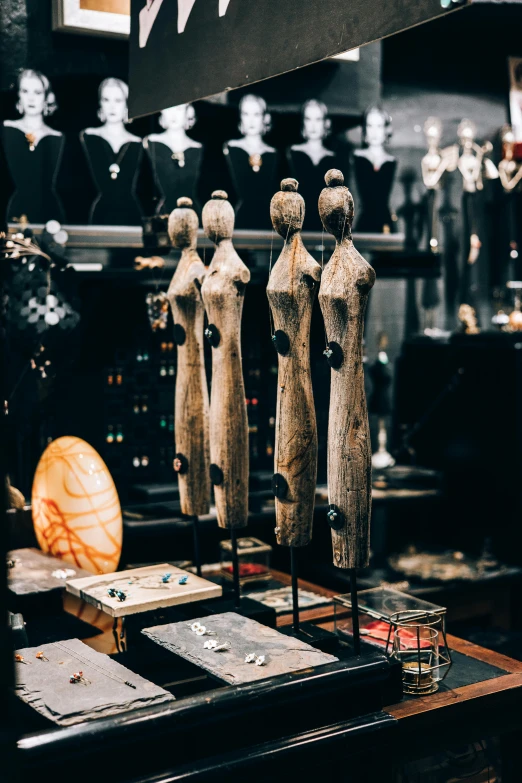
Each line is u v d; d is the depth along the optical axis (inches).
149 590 96.4
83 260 125.6
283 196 85.2
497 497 168.4
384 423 177.0
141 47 90.6
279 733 74.0
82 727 66.3
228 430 95.4
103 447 133.2
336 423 81.0
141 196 142.3
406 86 175.9
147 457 137.1
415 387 179.3
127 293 133.1
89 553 111.4
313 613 112.3
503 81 187.2
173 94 86.0
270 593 118.8
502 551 167.8
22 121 126.4
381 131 156.9
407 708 82.4
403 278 163.2
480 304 188.7
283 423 87.4
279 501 89.0
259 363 141.4
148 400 136.6
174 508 130.5
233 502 96.3
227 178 150.8
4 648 44.4
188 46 83.4
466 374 173.0
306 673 75.8
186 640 84.8
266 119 143.3
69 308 121.9
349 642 95.4
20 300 118.8
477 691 86.4
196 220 104.4
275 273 85.9
